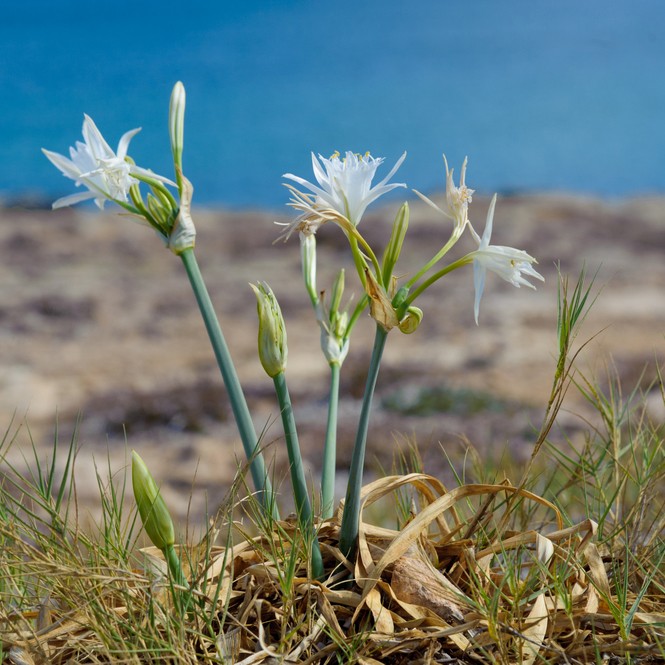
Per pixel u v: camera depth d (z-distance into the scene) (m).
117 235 12.27
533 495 1.05
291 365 6.15
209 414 5.00
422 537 1.06
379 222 11.33
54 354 6.92
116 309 8.64
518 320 7.38
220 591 1.03
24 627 1.00
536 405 4.52
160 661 0.95
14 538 0.99
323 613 0.98
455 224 0.98
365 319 8.02
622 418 1.23
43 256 11.16
